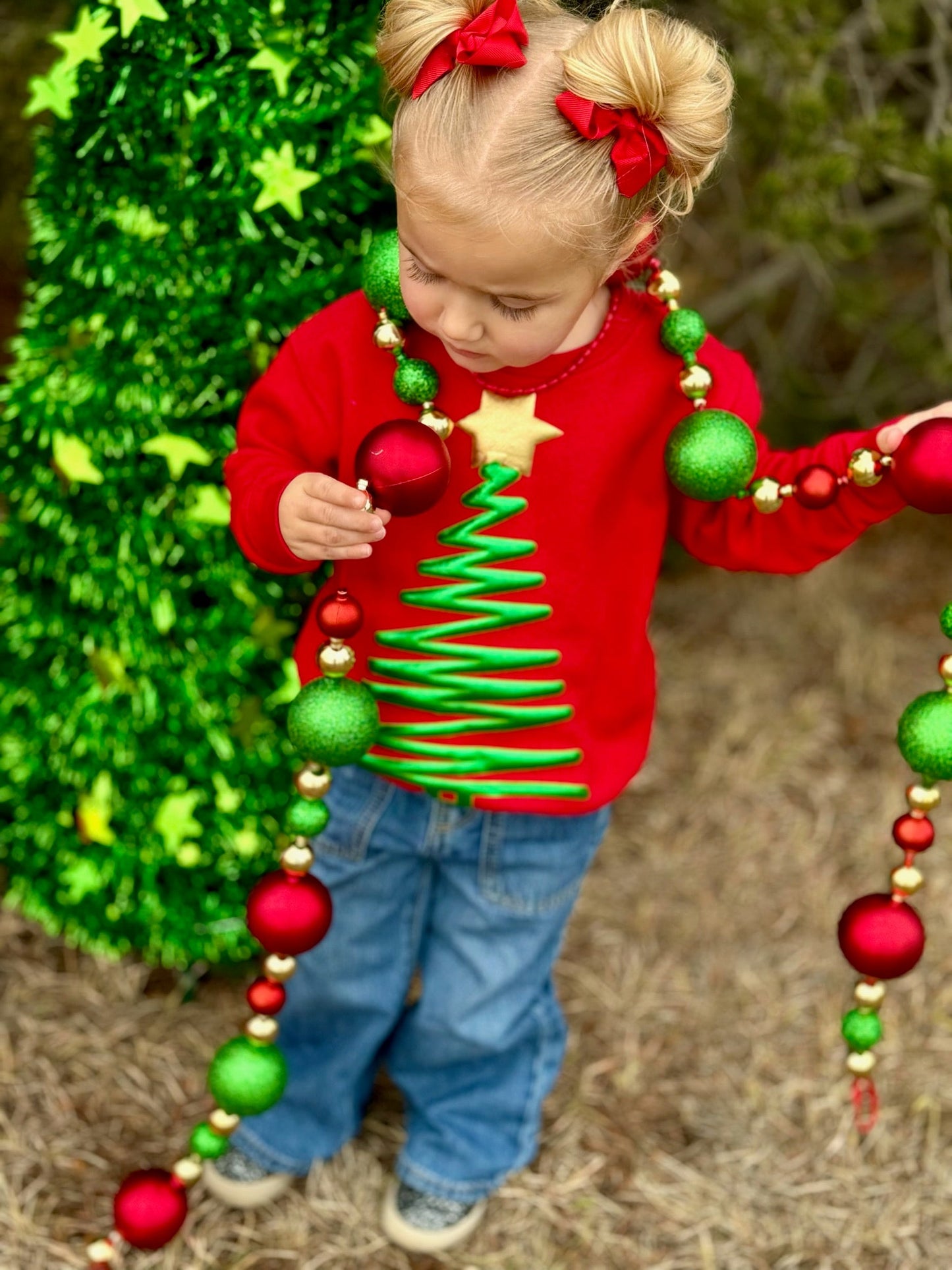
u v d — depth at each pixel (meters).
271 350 1.58
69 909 1.89
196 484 1.62
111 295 1.54
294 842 1.38
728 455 1.24
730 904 2.27
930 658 2.94
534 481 1.27
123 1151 1.76
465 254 1.06
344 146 1.47
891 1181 1.80
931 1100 1.90
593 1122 1.86
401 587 1.32
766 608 3.07
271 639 1.74
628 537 1.34
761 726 2.70
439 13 1.05
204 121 1.44
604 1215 1.74
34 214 1.56
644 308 1.29
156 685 1.72
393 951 1.58
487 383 1.25
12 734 1.85
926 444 1.20
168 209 1.48
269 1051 1.44
